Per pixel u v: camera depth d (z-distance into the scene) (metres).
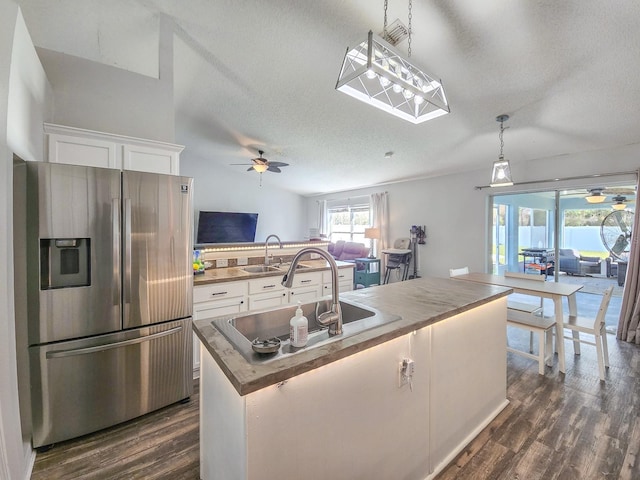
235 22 2.48
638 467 1.58
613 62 2.21
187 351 2.22
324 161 5.64
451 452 1.68
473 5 1.92
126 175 1.92
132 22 2.54
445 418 1.64
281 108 3.91
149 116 2.62
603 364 2.57
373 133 4.12
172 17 2.48
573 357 2.97
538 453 1.70
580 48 2.13
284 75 3.17
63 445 1.75
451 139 3.91
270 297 2.97
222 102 3.99
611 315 3.93
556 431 1.88
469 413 1.82
